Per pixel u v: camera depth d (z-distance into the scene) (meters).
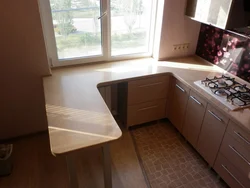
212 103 2.06
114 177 2.30
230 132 1.96
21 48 2.18
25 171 2.34
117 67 2.67
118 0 2.52
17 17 2.03
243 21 2.17
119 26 2.69
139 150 2.63
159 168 2.42
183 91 2.48
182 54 2.98
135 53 2.91
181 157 2.56
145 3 2.65
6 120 2.53
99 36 2.66
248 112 1.94
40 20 2.11
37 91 2.48
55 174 2.31
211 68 2.71
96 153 2.55
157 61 2.87
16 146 2.61
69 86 2.24
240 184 1.98
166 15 2.60
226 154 2.06
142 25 2.78
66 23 2.44
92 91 2.16
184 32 2.81
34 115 2.63
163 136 2.85
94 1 2.43
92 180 2.26
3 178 2.26
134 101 2.65
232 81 2.39
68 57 2.66
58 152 1.47
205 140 2.32
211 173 2.38
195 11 2.49
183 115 2.60
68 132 1.64
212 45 2.72
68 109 1.89
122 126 2.97
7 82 2.30
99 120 1.77
